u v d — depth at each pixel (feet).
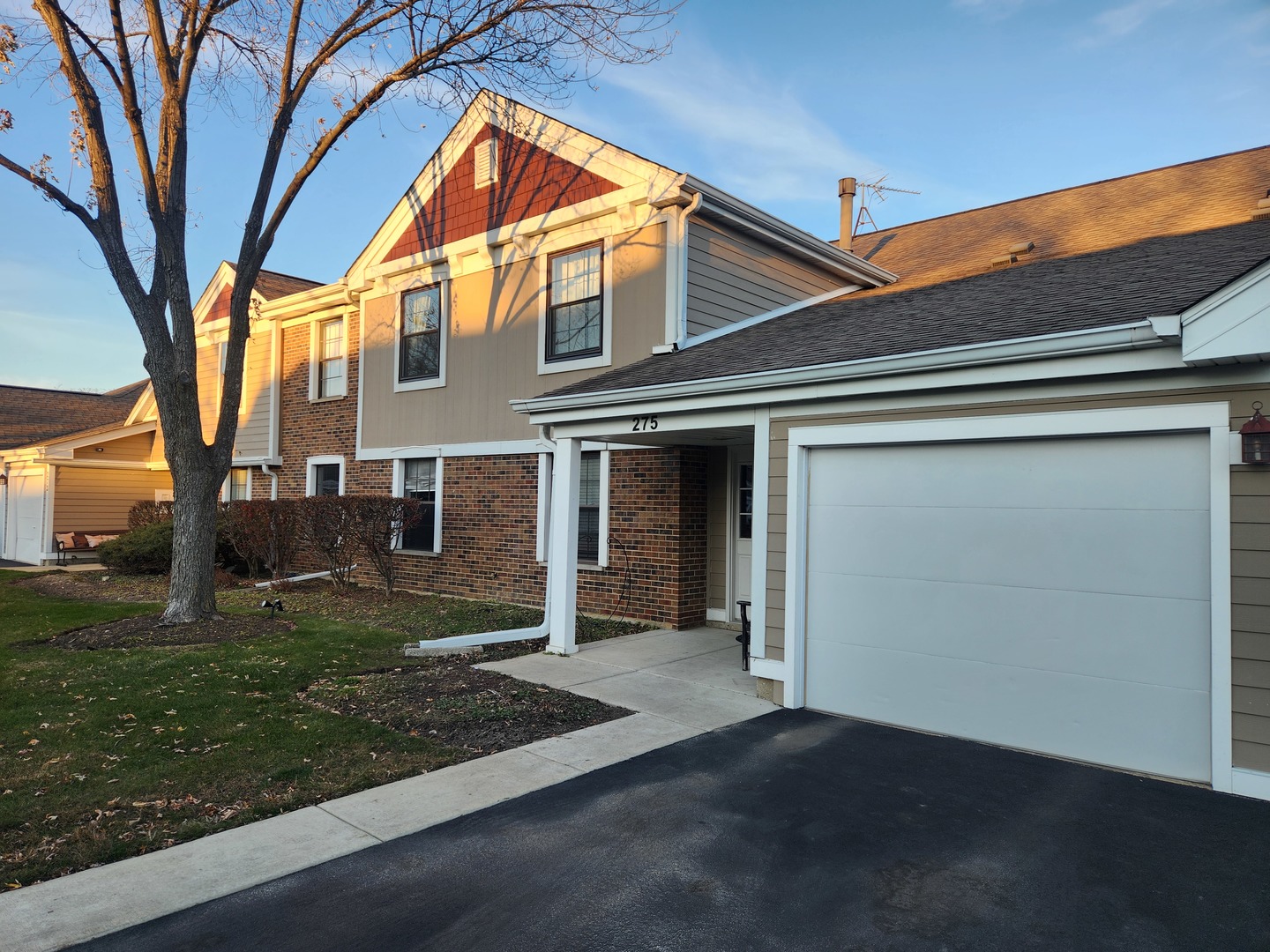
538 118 38.14
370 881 12.17
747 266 36.70
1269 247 23.81
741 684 24.30
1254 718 15.03
